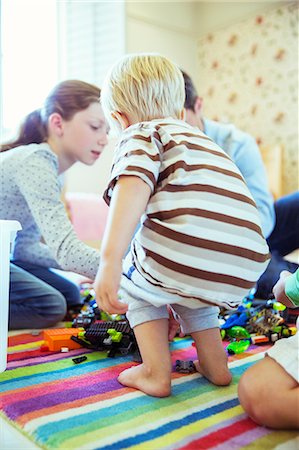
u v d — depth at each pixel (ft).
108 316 3.91
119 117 2.97
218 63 11.12
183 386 2.68
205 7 11.14
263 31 10.32
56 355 3.26
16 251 4.76
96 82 8.75
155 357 2.60
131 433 2.10
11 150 4.17
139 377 2.62
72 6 8.46
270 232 5.85
